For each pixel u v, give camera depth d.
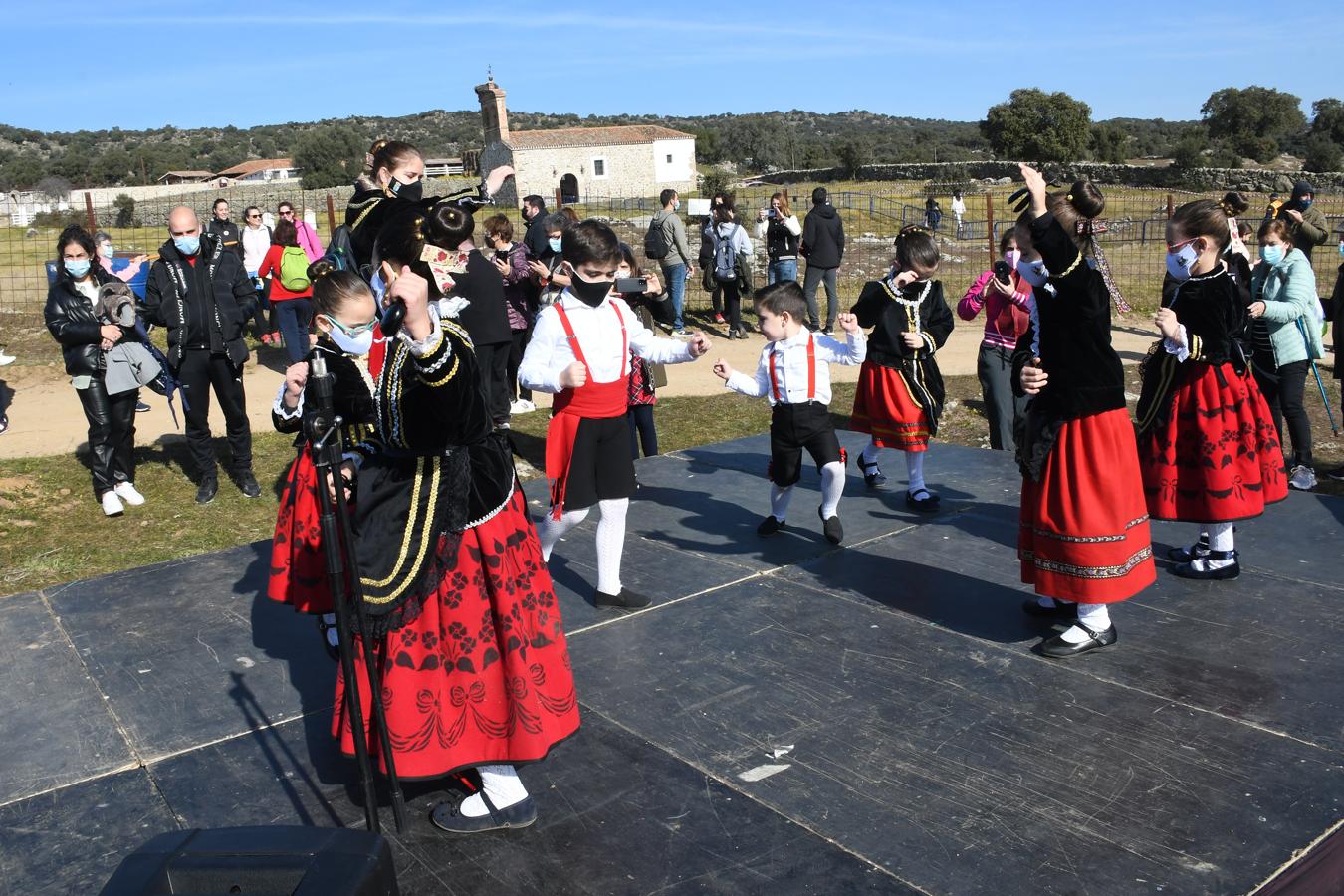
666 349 4.75
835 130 145.62
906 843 3.02
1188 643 4.21
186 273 6.55
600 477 4.66
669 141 56.53
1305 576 4.82
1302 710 3.67
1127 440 3.97
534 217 10.07
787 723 3.72
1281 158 66.56
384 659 2.86
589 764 3.50
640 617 4.69
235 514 6.68
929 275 6.07
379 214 4.05
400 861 3.01
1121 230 21.89
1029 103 61.06
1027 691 3.89
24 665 4.43
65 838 3.20
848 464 7.11
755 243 18.84
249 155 121.94
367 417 3.20
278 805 3.33
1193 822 3.06
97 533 6.37
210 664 4.37
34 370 11.41
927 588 4.91
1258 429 4.66
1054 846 2.98
